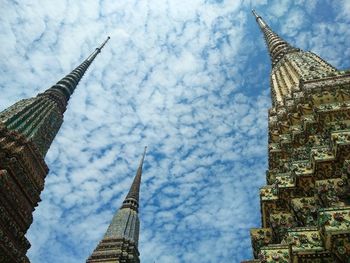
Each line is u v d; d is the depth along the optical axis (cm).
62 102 5759
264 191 1902
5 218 3572
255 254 1848
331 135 1534
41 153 4553
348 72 2473
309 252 1091
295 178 1697
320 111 1969
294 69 3794
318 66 3434
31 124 4597
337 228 1030
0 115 4369
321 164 1549
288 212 1728
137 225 6750
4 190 3656
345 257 998
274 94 3903
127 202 7331
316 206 1518
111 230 6259
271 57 5438
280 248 1327
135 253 6034
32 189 4100
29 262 3612
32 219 4066
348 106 1925
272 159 2553
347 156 1470
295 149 2097
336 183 1452
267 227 1883
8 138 4044
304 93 2506
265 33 6631
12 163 3828
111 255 5625
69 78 6550
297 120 2611
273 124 3091
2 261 3312
